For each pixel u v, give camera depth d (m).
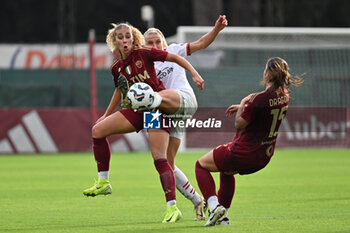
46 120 79.88
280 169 55.06
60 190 39.97
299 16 138.62
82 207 31.62
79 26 148.62
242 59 81.75
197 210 26.88
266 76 23.83
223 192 25.05
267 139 23.78
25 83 93.31
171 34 146.38
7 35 150.12
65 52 115.19
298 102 80.81
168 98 25.28
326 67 81.19
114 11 149.75
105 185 26.47
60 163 64.31
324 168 55.81
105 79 88.94
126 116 25.42
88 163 64.12
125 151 80.69
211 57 80.50
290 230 23.19
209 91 79.38
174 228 24.09
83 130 80.56
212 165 24.45
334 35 81.12
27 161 67.44
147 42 27.69
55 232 23.64
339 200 33.22
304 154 73.62
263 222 25.48
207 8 118.38
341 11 140.88
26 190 40.03
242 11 119.38
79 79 91.56
